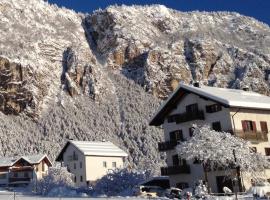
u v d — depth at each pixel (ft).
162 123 191.31
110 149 309.22
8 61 599.57
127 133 531.91
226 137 148.77
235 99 164.96
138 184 180.14
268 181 158.10
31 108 560.61
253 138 162.61
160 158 440.04
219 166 152.25
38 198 147.74
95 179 291.79
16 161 328.90
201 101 173.68
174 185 178.81
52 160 441.68
